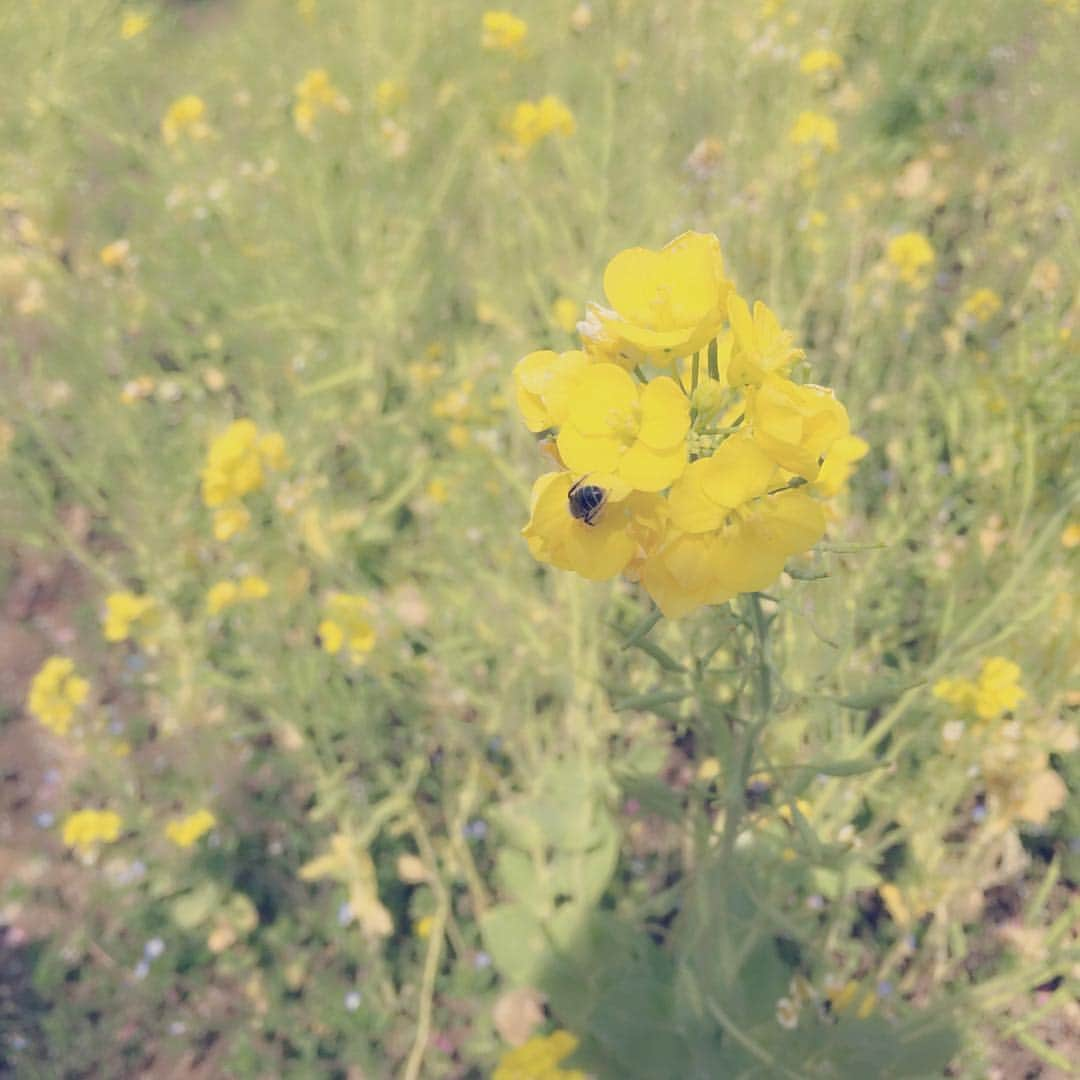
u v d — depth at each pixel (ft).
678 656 1.14
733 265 1.52
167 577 1.53
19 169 2.19
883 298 1.43
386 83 2.07
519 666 1.22
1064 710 1.13
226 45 2.60
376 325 1.64
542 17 2.34
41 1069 1.17
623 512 0.55
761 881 0.97
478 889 1.17
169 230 1.93
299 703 1.29
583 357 0.58
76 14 2.78
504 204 1.76
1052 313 1.36
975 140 1.83
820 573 0.60
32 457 1.76
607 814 1.15
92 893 1.27
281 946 1.21
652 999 1.00
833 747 1.00
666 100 2.00
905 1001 1.06
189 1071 1.16
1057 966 0.94
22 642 1.60
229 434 1.32
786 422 0.51
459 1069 1.12
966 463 1.32
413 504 1.53
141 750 1.43
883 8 2.06
